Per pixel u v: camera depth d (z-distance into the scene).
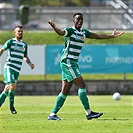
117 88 81.12
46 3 131.75
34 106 57.06
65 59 40.19
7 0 138.00
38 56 79.25
